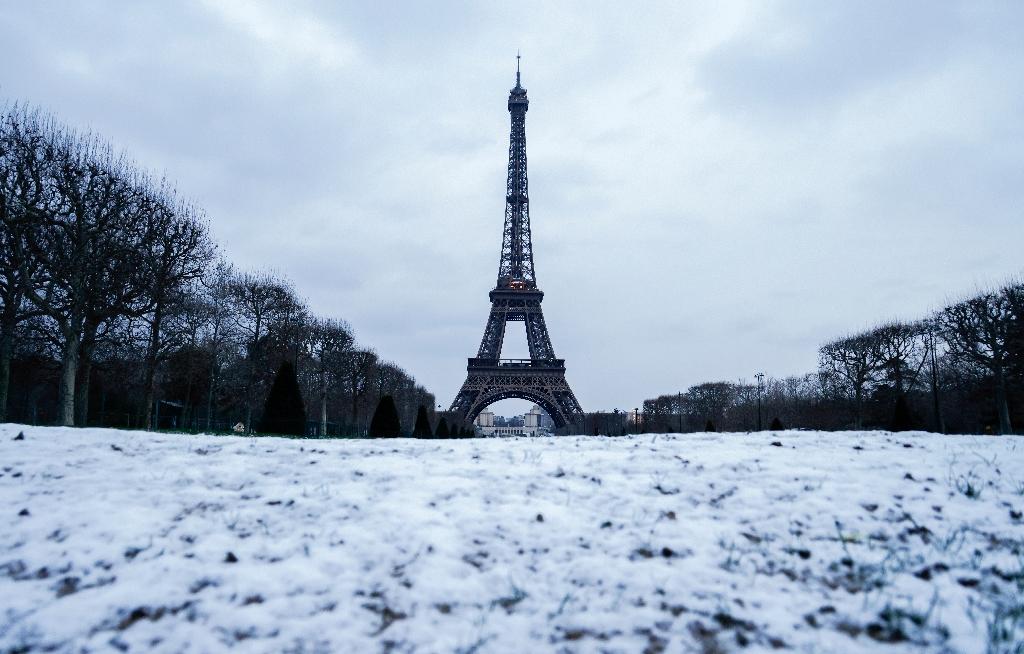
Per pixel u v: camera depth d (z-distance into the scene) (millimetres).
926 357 76000
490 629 7566
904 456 14641
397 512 11117
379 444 17875
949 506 11086
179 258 45594
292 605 8070
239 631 7484
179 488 12531
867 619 7625
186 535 10180
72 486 12391
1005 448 15656
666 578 8727
